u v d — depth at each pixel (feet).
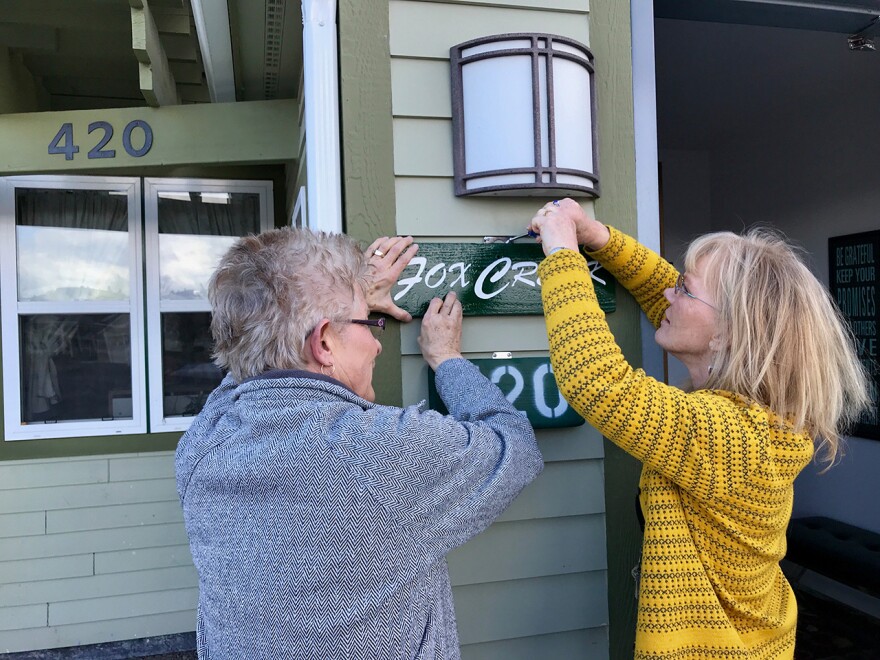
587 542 4.87
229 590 2.56
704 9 5.34
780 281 3.21
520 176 4.39
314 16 4.42
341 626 2.46
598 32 4.92
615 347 3.24
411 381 4.50
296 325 2.88
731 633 3.03
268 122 7.14
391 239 4.34
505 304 4.64
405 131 4.53
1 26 8.02
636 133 5.03
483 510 2.88
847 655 8.87
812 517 11.20
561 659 4.81
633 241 4.55
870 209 9.95
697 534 3.12
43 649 9.21
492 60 4.39
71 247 9.20
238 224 9.70
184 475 2.87
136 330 9.37
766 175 12.22
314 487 2.51
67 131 6.88
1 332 8.96
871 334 10.03
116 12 7.64
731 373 3.24
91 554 9.34
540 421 4.63
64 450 9.23
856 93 10.09
